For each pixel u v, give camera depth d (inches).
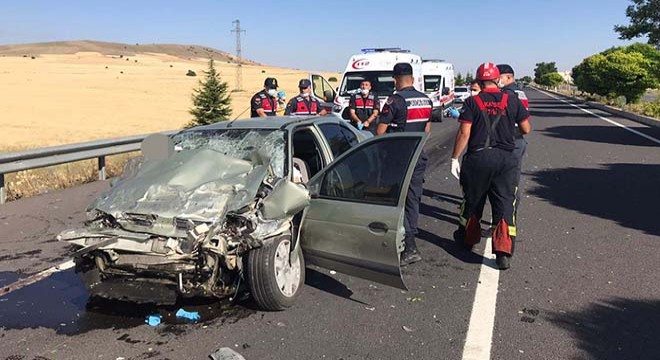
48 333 152.9
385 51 649.6
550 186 353.4
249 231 151.5
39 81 2878.9
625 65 1257.4
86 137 964.0
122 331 153.6
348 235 162.6
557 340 143.7
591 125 826.2
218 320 159.6
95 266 160.1
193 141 204.8
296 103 384.5
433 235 247.3
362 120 387.5
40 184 366.0
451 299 172.4
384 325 154.1
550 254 216.2
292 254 167.0
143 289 154.4
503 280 188.7
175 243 146.3
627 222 261.6
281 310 165.2
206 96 1023.6
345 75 622.2
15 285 190.5
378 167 164.4
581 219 269.3
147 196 160.2
